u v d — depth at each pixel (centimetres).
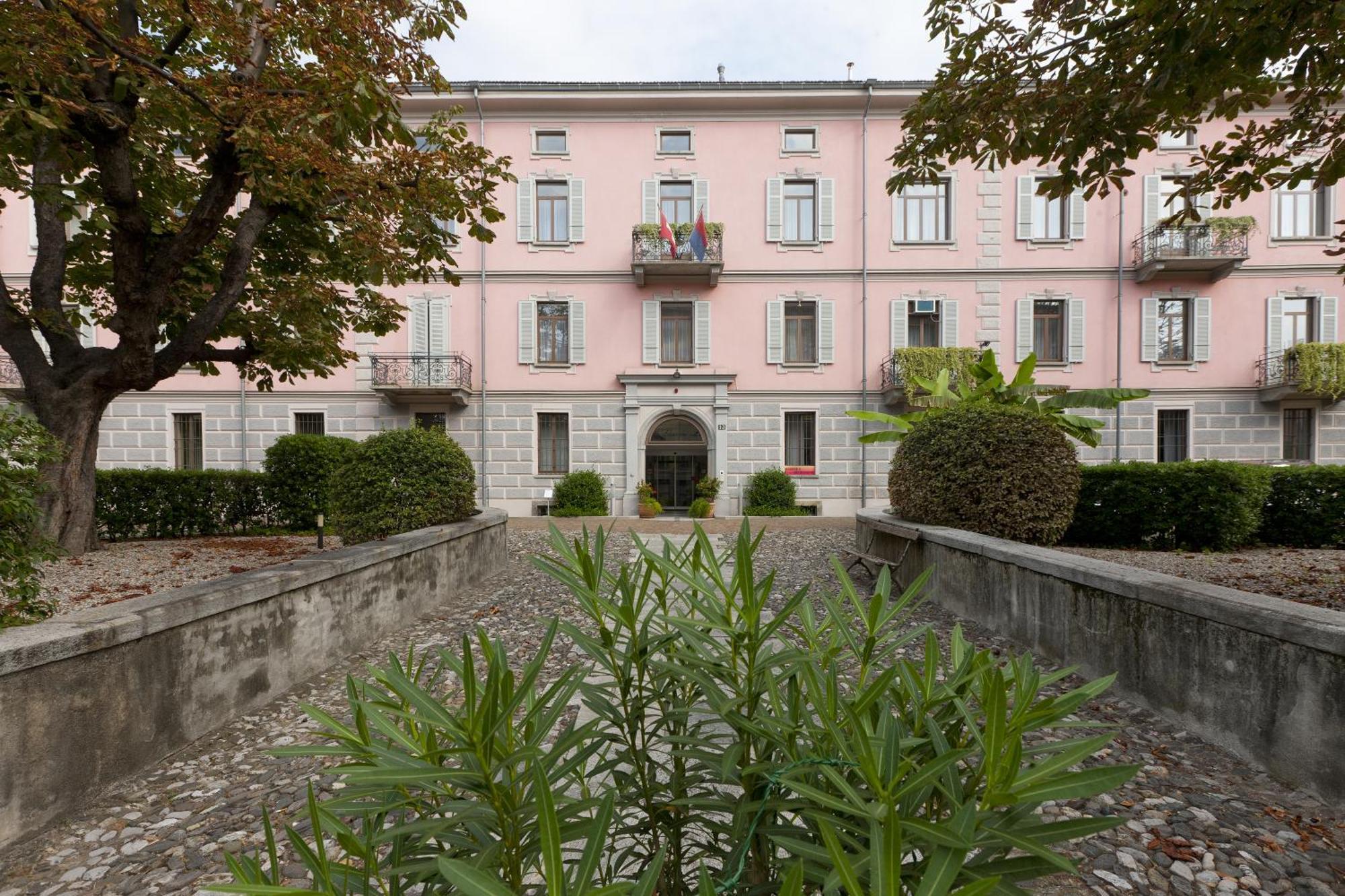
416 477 677
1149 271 1650
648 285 1759
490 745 96
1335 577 559
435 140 686
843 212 1756
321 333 832
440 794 109
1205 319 1688
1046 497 616
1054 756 90
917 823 79
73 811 259
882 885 69
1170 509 761
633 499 1748
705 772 137
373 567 509
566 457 1798
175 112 580
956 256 1742
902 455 730
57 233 770
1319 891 200
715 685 117
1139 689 347
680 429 1817
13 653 236
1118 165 431
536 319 1766
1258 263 1686
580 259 1759
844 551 966
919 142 507
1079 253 1719
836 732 96
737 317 1767
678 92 1708
